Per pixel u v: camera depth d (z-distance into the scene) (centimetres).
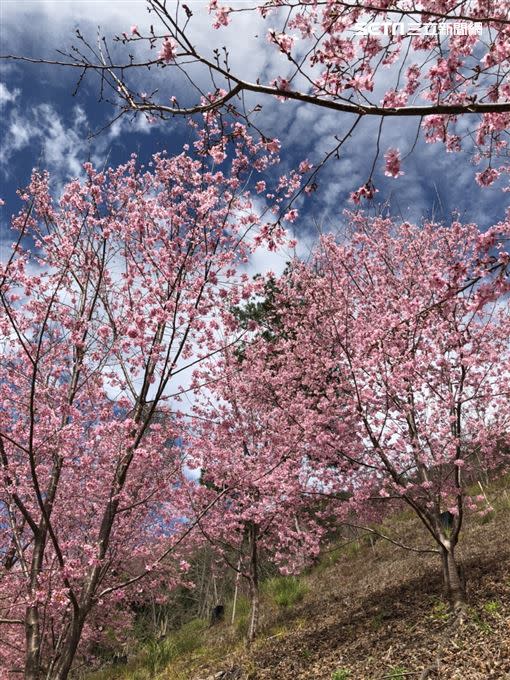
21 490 650
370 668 626
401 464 890
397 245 1005
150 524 1081
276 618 1112
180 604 2233
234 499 1080
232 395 1054
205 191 665
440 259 946
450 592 739
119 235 729
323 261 1080
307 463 983
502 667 504
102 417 690
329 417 897
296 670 726
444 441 816
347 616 899
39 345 518
